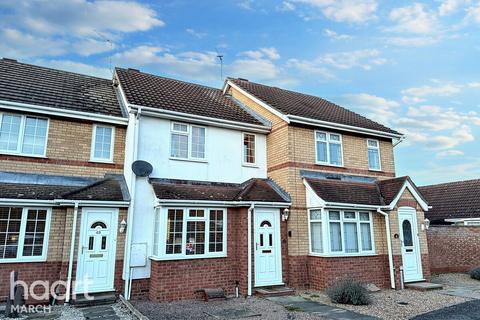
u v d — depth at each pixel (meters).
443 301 9.74
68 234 9.45
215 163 12.59
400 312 8.35
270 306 9.09
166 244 10.10
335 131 14.22
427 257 13.30
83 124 11.27
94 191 10.13
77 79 14.30
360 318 7.73
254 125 13.47
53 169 10.54
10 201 8.90
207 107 13.77
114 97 13.46
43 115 10.66
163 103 12.27
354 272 11.79
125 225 10.22
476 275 14.09
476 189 20.67
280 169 13.09
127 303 8.73
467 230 16.19
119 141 11.77
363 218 12.74
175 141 11.95
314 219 12.25
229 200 11.27
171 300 9.77
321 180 12.99
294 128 13.16
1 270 8.83
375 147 15.27
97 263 9.71
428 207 13.91
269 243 11.73
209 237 10.88
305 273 12.02
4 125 10.14
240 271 10.95
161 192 10.36
